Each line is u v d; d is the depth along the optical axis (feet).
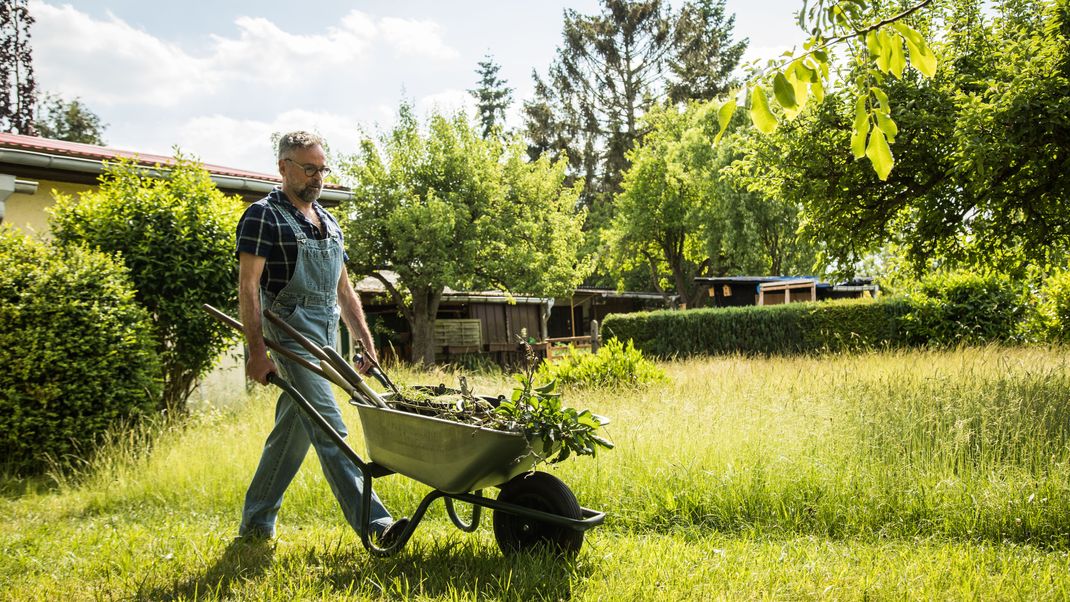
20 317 22.56
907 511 14.60
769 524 14.82
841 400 21.89
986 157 24.41
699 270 138.51
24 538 14.49
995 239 31.76
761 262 117.60
